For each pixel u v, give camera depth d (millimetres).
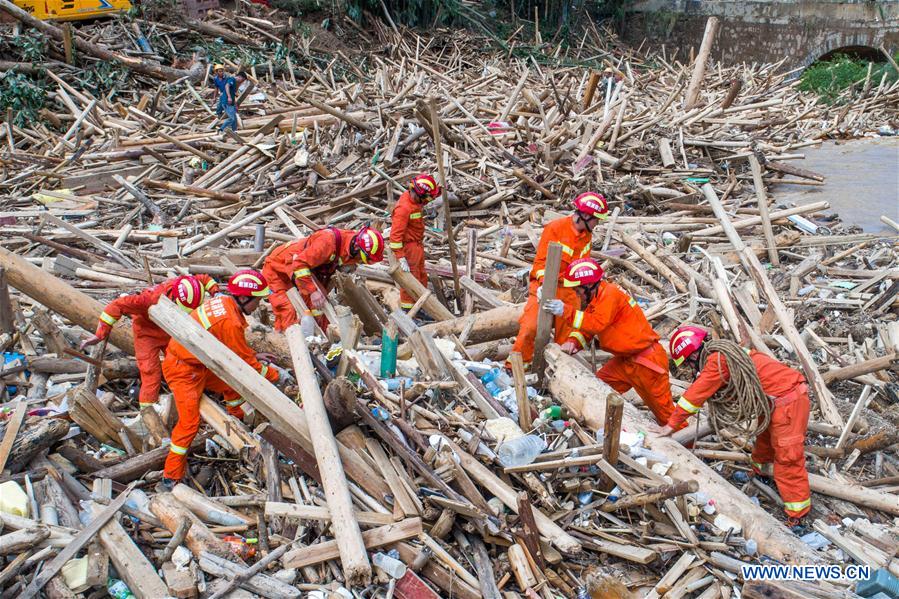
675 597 4309
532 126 15516
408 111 16031
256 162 13516
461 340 7262
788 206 12734
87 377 5766
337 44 23797
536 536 4344
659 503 4777
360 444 4887
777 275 9789
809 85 26031
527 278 9883
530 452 4922
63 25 16969
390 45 25391
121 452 5375
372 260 7023
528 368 6578
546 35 32125
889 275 9391
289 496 4758
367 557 4047
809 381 7051
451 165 13594
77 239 10117
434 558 4328
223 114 15969
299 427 4688
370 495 4656
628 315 6160
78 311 6480
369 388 5270
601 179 13312
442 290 9070
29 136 14867
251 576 4074
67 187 12547
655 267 9977
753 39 32438
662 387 6258
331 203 12234
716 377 5137
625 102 15703
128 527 4469
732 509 4871
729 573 4504
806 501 5141
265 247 10695
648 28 35000
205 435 5355
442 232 11586
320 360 5609
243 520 4609
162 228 11211
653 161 14508
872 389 7230
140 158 13648
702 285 9227
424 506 4559
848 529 5184
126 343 6500
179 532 4262
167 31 20328
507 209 12500
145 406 5449
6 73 15812
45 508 4418
